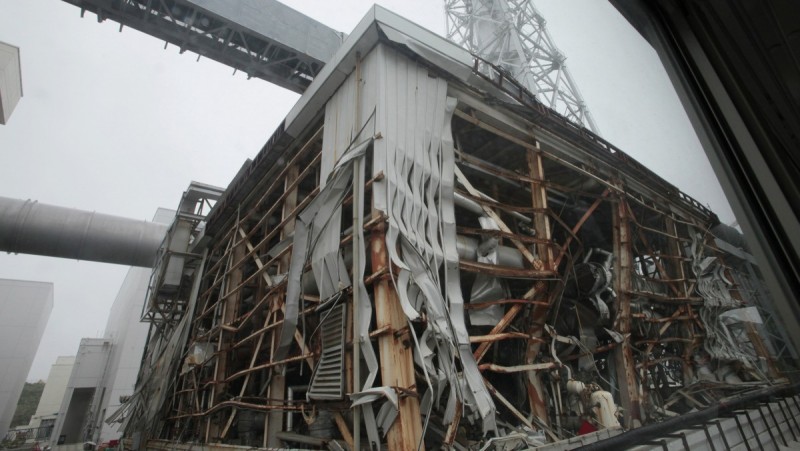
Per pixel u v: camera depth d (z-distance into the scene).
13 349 27.27
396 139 5.69
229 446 7.42
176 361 11.47
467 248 6.66
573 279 8.92
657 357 10.56
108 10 11.48
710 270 9.91
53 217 15.30
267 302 8.49
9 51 8.66
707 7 1.29
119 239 16.23
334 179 6.05
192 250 14.45
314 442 5.92
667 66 1.37
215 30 12.45
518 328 7.18
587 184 9.77
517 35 13.77
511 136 7.80
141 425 12.26
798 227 1.07
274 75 14.09
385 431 4.35
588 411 6.70
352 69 6.75
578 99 13.21
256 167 9.70
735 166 1.20
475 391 4.79
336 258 5.64
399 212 5.26
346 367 5.05
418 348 4.50
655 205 10.67
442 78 6.84
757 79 1.22
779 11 1.18
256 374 9.91
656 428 4.32
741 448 3.46
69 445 32.47
